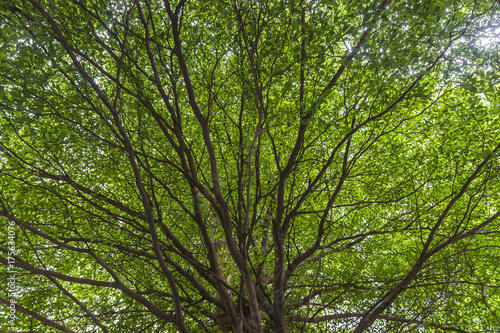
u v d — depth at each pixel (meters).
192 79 7.93
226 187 8.21
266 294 7.90
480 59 6.21
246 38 5.55
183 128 8.16
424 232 9.50
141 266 8.79
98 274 10.38
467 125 7.41
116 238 8.92
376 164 9.55
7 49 4.90
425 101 7.46
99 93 4.77
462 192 6.65
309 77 7.33
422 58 5.97
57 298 8.19
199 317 9.98
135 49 6.33
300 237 11.30
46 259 9.13
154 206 7.87
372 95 7.04
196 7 6.51
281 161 8.69
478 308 9.67
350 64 5.22
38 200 7.70
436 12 5.08
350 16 4.91
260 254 8.29
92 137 6.18
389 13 4.90
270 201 8.62
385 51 5.29
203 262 9.26
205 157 9.30
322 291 8.41
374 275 10.82
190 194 8.73
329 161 6.57
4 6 4.53
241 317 7.43
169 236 7.93
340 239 8.11
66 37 5.12
